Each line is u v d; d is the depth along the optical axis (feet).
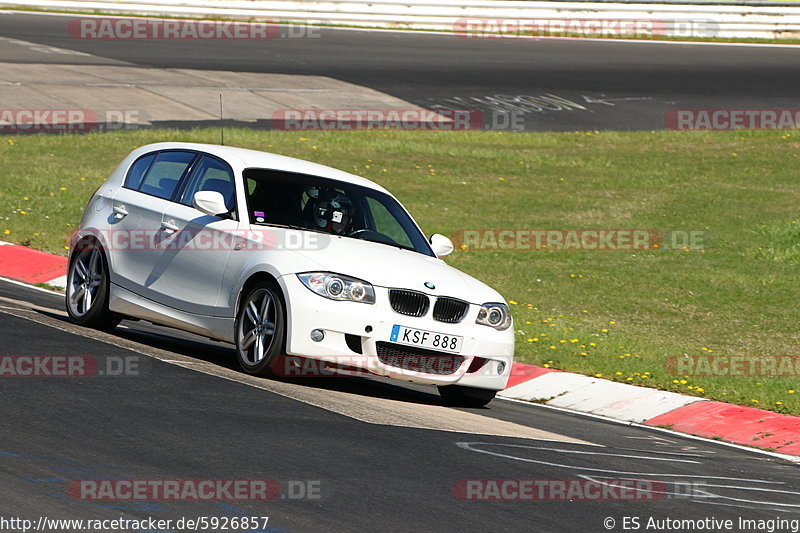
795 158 314.76
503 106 347.77
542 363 141.49
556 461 86.17
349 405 96.78
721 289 199.11
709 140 329.72
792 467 100.99
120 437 75.36
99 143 264.72
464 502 70.49
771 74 406.41
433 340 103.24
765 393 130.93
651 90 376.68
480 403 113.09
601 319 174.60
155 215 114.62
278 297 101.04
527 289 190.70
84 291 120.26
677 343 160.86
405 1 443.32
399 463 77.97
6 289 147.74
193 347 121.19
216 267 107.14
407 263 107.55
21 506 59.98
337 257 103.65
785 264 220.02
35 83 314.14
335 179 117.80
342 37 420.36
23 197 213.46
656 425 119.03
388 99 342.64
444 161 289.94
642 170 297.53
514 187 273.75
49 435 73.92
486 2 447.01
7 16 403.34
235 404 89.30
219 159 114.73
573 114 346.74
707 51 441.27
